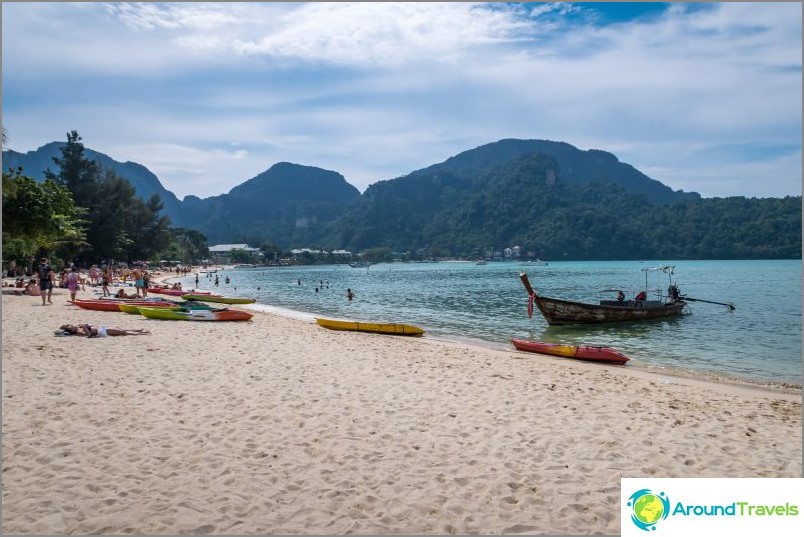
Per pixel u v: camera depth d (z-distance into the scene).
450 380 11.42
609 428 8.33
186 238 159.50
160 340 15.30
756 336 22.06
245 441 7.25
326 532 5.07
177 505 5.46
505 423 8.40
